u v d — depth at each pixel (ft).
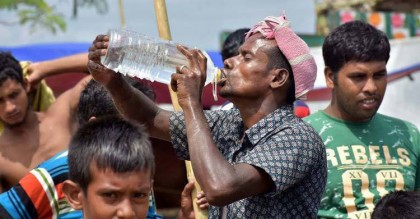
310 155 10.34
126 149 9.18
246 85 10.74
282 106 10.87
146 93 13.24
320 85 24.86
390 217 11.19
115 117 9.86
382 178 13.48
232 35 15.93
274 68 10.77
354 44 13.35
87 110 12.91
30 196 11.36
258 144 10.49
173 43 10.78
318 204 10.68
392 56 27.84
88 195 9.29
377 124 13.88
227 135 11.18
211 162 9.83
